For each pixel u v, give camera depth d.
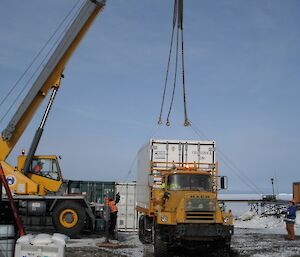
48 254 7.21
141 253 12.89
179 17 14.27
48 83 15.92
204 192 12.28
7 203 11.09
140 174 17.55
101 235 17.88
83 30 15.80
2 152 15.62
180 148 15.60
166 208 13.03
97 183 21.80
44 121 16.59
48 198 16.11
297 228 25.05
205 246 12.69
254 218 31.48
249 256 12.71
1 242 7.97
